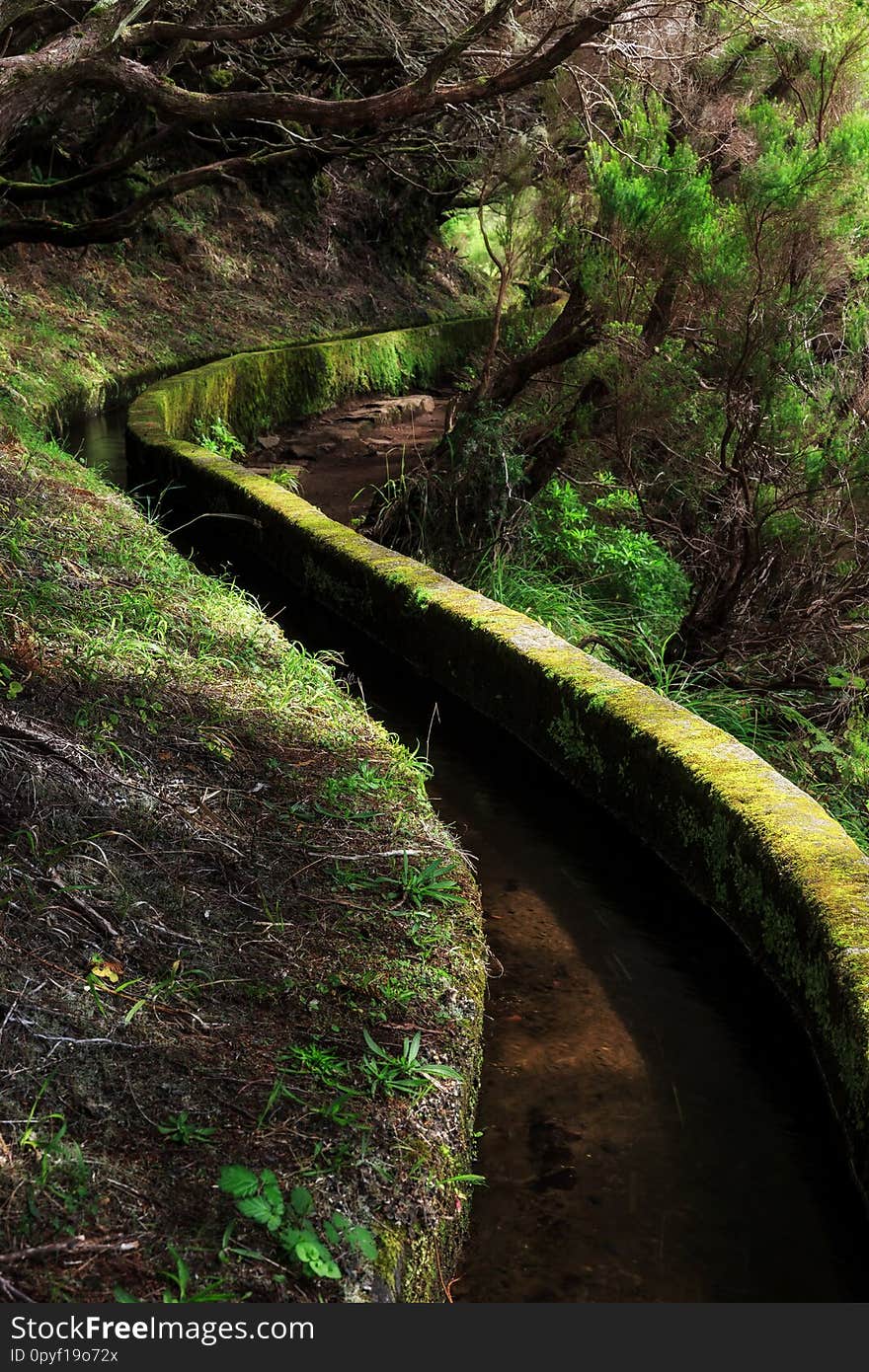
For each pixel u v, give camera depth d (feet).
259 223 66.39
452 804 16.35
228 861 11.66
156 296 54.13
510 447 26.35
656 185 19.85
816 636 21.36
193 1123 8.35
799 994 11.76
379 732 16.20
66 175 50.26
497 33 24.11
